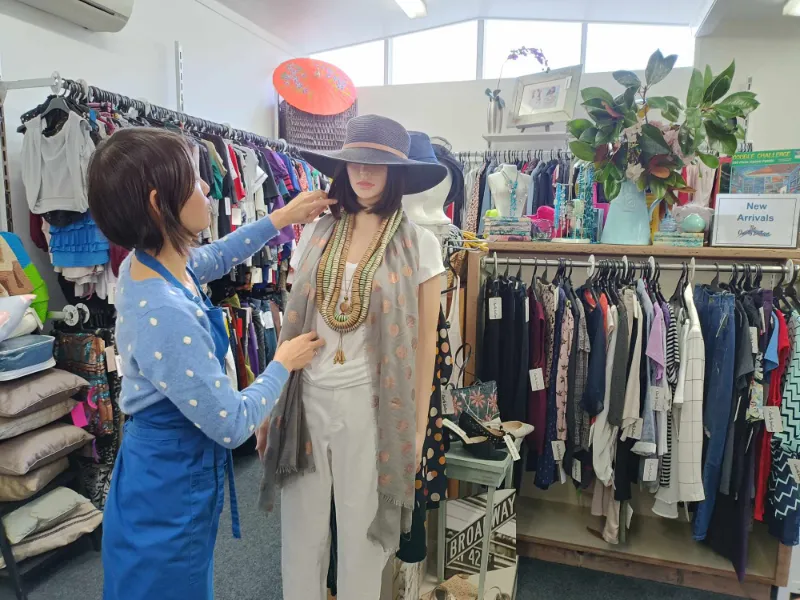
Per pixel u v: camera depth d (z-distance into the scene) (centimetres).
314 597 131
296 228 341
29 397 188
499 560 181
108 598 103
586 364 200
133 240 93
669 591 201
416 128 516
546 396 204
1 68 239
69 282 246
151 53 330
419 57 550
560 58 519
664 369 186
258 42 450
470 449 169
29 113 222
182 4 357
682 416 186
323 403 122
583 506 245
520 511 239
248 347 309
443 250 193
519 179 322
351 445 121
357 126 123
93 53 288
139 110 251
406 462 118
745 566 190
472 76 537
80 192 206
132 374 97
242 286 321
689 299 189
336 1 434
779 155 206
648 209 209
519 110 439
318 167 137
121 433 232
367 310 118
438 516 182
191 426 100
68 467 219
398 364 117
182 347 88
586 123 204
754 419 180
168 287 93
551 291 205
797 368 177
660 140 192
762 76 413
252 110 445
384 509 119
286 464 122
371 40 547
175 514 99
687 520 231
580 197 232
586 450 203
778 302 191
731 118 208
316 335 120
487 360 203
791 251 188
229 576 201
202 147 260
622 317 190
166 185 90
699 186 273
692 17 459
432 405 147
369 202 127
